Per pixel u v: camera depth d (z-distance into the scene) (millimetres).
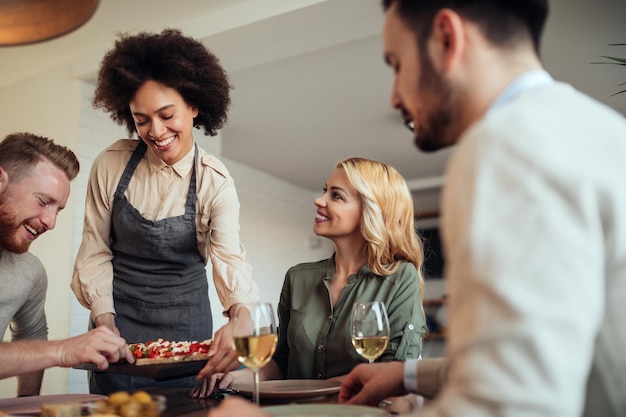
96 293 2018
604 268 627
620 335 647
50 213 1619
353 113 5203
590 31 3688
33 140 1614
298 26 3334
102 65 2088
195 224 2137
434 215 8719
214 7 3396
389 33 827
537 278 552
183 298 2186
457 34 744
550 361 530
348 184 1835
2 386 3857
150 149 2121
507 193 590
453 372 611
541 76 743
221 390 1358
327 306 1764
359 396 1066
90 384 2061
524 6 750
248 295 1933
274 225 7445
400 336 1678
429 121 809
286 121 5387
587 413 694
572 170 586
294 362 1722
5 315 1702
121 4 3348
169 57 1894
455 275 618
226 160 6641
